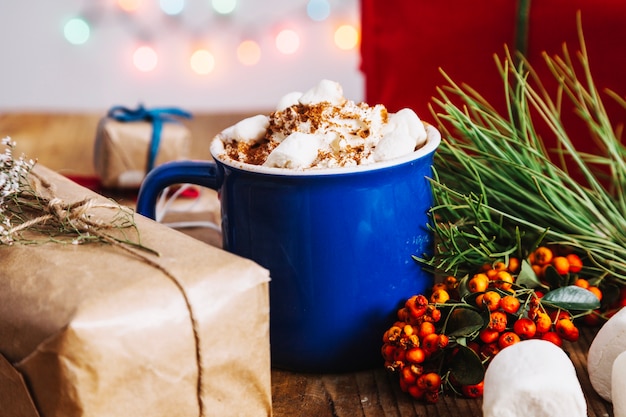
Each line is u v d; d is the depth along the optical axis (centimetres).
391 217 38
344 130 38
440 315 38
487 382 34
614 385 35
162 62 146
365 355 39
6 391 32
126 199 61
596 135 53
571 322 39
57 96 147
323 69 149
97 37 143
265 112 76
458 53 59
